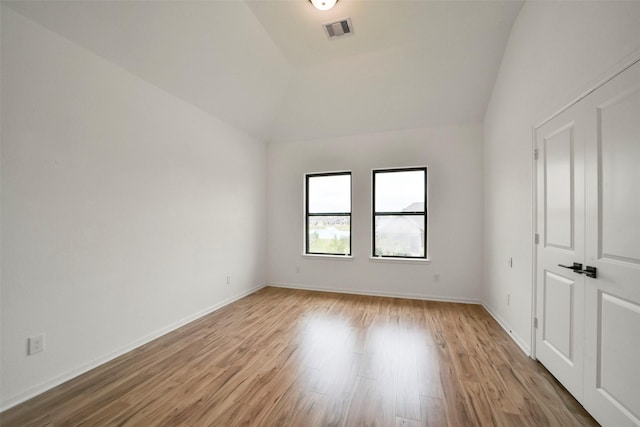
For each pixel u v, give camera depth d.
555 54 1.92
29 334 1.75
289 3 2.43
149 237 2.60
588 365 1.59
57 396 1.76
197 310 3.17
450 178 3.76
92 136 2.12
